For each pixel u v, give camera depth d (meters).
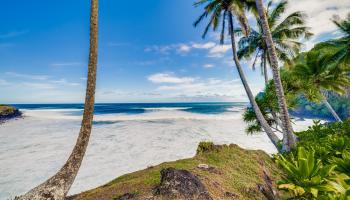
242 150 7.76
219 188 4.50
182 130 26.11
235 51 14.22
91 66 5.08
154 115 48.88
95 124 32.03
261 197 4.79
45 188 4.50
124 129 26.86
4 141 19.83
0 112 43.91
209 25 14.90
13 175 11.57
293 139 10.29
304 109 57.94
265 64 17.08
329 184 4.04
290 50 16.56
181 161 6.84
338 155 6.39
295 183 4.41
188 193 3.85
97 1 5.29
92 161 13.69
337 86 21.84
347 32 19.66
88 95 5.05
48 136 22.44
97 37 5.20
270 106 14.70
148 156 14.83
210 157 6.86
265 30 11.05
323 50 21.58
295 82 15.00
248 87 13.66
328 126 10.33
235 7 12.91
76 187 10.00
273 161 7.91
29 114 53.38
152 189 4.38
